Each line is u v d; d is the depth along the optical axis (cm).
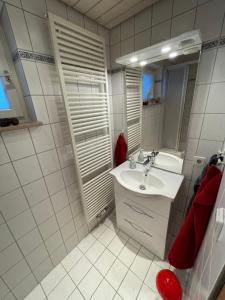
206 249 75
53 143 122
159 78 134
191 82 116
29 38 96
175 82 125
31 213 117
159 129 147
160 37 122
